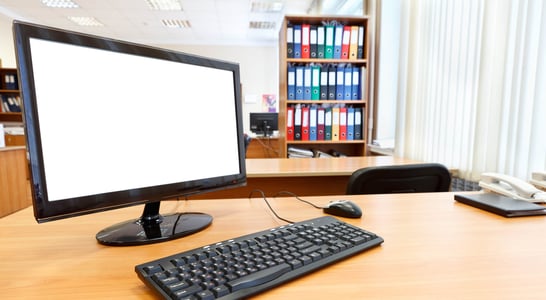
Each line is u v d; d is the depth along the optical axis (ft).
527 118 4.50
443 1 6.40
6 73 15.93
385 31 9.50
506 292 1.49
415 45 7.31
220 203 3.28
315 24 9.16
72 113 1.89
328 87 8.94
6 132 14.03
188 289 1.42
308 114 8.92
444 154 6.32
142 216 2.57
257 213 2.89
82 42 1.94
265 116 13.82
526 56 4.47
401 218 2.67
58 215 1.80
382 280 1.62
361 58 9.02
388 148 8.75
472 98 5.59
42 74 1.77
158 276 1.51
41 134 1.75
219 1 15.23
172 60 2.42
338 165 6.07
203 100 2.65
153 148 2.30
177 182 2.44
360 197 3.40
